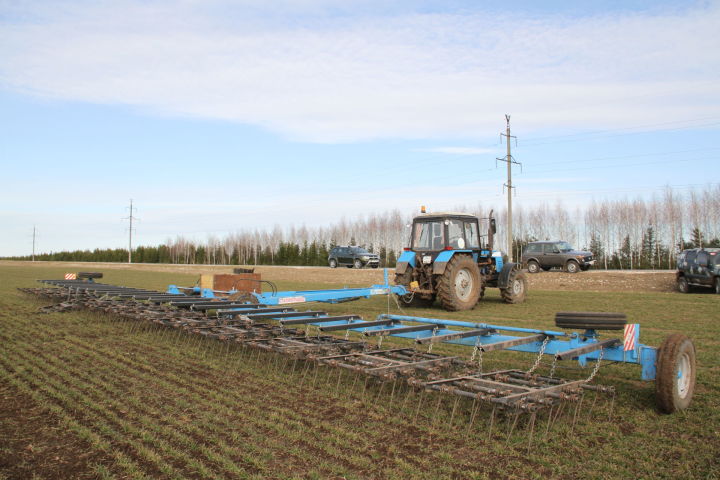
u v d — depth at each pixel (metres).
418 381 4.31
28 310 11.57
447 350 7.25
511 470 3.41
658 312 11.19
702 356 6.67
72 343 7.64
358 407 4.70
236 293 10.21
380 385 5.38
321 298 10.04
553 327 9.14
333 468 3.41
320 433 4.03
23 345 7.45
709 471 3.37
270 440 3.89
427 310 11.98
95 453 3.71
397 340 8.14
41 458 3.63
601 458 3.58
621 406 4.69
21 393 5.11
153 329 8.81
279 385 5.40
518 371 4.90
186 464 3.50
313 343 6.07
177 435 3.97
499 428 4.15
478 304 13.23
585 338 5.00
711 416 4.39
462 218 12.82
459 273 11.88
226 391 5.17
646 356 4.59
